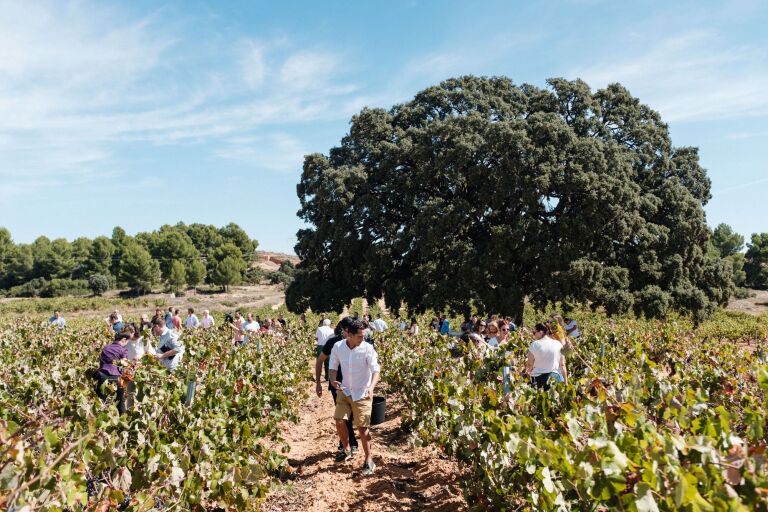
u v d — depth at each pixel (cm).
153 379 587
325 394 1263
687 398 420
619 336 1366
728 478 248
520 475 386
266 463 591
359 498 530
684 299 2462
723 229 10000
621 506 263
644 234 2358
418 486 568
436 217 2370
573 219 2266
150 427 475
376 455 672
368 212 2652
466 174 2423
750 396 609
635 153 2628
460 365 848
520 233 2270
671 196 2542
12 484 261
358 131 2917
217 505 499
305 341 1872
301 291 2914
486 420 462
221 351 1048
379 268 2617
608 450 266
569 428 328
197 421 542
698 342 1287
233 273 8369
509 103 2878
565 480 300
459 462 529
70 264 8950
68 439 412
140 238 10619
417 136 2738
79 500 322
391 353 1256
